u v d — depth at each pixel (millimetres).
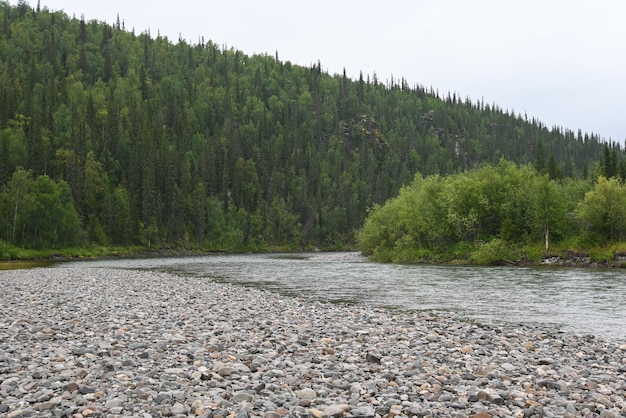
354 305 27703
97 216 115375
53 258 89375
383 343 16672
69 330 17266
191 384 11109
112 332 17078
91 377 11281
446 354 15422
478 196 71812
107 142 141625
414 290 35250
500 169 77125
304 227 161250
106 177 124125
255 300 28188
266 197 164625
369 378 12297
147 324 19016
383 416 9539
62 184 104812
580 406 10430
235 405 9766
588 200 65688
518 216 70188
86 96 163750
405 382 11836
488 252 64250
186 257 105125
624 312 25281
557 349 16781
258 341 16297
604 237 64750
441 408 9953
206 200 143875
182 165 147250
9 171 104875
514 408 10117
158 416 9000
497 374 12812
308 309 24969
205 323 19672
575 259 60344
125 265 69938
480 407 10055
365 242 88625
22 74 166500
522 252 64500
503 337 18609
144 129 148500
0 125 124938
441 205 73688
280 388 11086
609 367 14266
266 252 142625
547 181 69438
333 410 9516
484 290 34875
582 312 25328
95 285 34969
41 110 142625
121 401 9609
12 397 9711
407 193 84250
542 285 37719
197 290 32938
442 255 71375
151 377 11484
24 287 32594
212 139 170375
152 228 120188
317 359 13992
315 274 50531
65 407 9188
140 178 132000
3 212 88312
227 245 137125
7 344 14523
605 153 105000
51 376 11227
